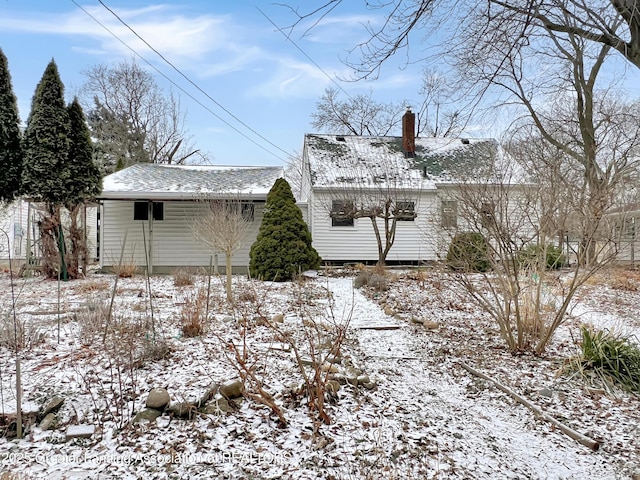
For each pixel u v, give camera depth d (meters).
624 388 4.47
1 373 3.98
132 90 30.81
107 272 14.30
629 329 6.81
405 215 14.23
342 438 3.19
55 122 11.53
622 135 9.47
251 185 15.02
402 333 6.49
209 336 5.41
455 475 2.85
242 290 9.21
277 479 2.65
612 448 3.37
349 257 15.96
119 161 21.61
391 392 4.20
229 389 3.58
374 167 17.12
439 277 9.47
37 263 13.77
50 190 11.35
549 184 5.55
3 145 11.42
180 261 14.63
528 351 5.64
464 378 4.78
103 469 2.69
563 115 13.62
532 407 4.03
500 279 5.73
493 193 5.53
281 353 4.87
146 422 3.22
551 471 3.00
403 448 3.12
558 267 8.19
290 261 11.51
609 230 5.15
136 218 14.60
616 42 4.11
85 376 3.90
